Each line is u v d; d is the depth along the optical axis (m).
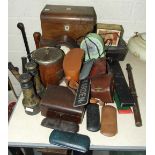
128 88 0.93
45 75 0.90
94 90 0.86
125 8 1.10
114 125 0.81
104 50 1.02
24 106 0.86
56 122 0.82
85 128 0.82
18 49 1.29
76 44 1.04
